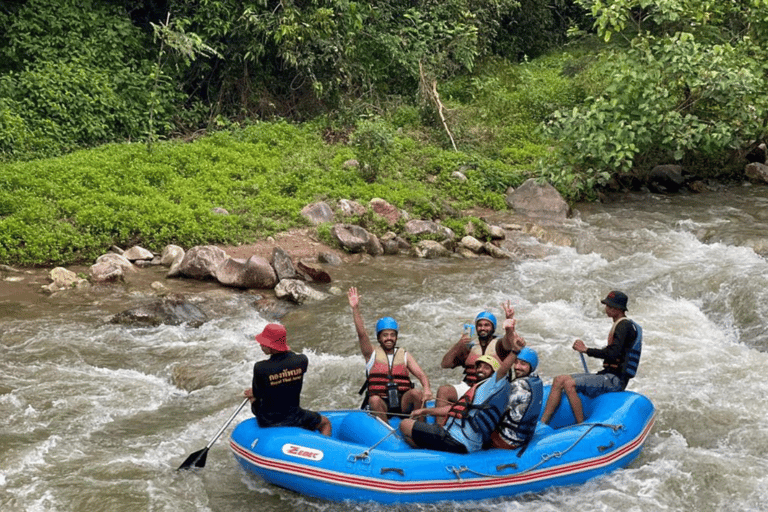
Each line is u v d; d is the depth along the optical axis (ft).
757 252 45.09
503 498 23.80
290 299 39.55
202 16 64.18
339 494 23.24
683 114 56.95
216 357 33.58
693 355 34.01
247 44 66.03
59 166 49.34
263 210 48.80
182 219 45.39
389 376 25.96
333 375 32.19
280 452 23.71
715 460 25.84
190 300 38.34
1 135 52.95
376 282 42.47
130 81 61.00
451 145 62.69
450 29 74.08
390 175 55.88
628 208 54.49
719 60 52.95
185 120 64.13
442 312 38.63
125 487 24.14
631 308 39.29
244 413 29.19
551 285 41.91
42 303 37.78
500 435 23.95
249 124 64.39
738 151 61.93
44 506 23.08
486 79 72.95
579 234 49.06
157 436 27.53
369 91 67.77
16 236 42.50
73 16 61.00
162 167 51.70
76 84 57.88
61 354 33.04
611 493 24.22
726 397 30.30
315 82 64.18
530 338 35.94
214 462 25.98
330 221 48.26
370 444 24.23
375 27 70.79
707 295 39.99
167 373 32.24
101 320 36.29
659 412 29.12
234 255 43.68
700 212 53.01
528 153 62.03
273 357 24.53
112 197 46.32
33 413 28.63
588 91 68.39
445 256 46.98
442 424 24.66
